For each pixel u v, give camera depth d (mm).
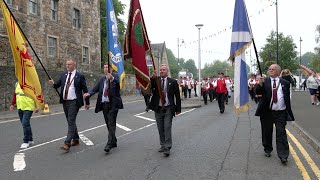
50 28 26500
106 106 8227
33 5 25078
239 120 14516
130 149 8523
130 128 12180
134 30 7941
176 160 7352
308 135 9797
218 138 10047
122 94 37469
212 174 6285
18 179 6047
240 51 7590
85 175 6262
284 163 6980
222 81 17531
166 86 7891
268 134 7562
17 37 8539
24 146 8797
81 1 30859
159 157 7645
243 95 7641
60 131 11547
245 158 7512
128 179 6012
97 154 7973
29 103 8891
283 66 44562
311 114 15422
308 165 6934
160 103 7879
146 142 9477
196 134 10773
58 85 8727
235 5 7641
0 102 18578
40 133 11102
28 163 7160
